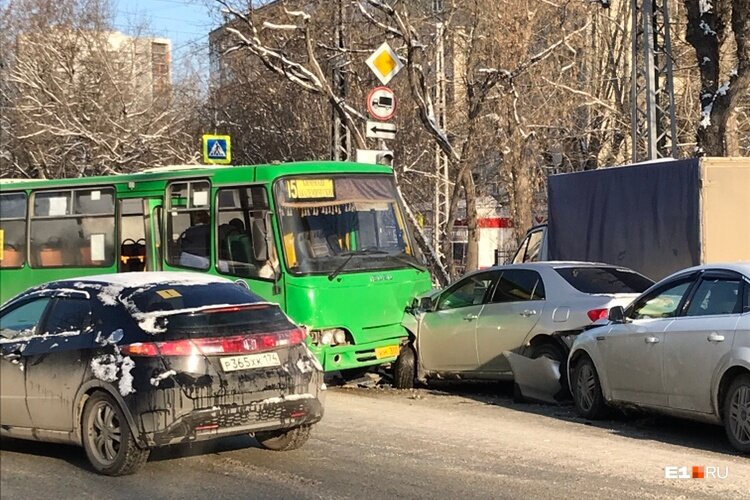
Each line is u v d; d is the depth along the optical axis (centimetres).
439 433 887
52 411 746
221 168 1204
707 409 800
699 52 1694
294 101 2681
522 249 1656
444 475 712
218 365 703
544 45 2314
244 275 1138
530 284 1101
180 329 705
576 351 977
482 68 1925
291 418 737
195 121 3177
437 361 1180
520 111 2239
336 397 1141
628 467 734
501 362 1105
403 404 1082
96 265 1361
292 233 1104
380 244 1184
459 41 2211
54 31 3072
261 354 727
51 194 1433
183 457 786
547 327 1048
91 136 2738
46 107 2795
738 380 769
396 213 1213
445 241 1977
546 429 911
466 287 1177
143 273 810
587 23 2497
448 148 1894
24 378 765
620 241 1328
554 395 1052
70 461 783
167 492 675
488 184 3003
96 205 1368
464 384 1280
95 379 708
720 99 1641
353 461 766
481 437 866
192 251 1218
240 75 2803
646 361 865
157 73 3434
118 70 3114
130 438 691
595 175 1376
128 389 685
